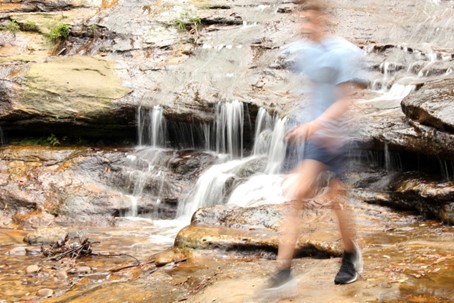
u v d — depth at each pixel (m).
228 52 12.16
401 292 4.42
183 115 10.41
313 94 4.32
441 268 4.97
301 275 5.00
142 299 5.12
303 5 4.34
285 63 11.15
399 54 10.88
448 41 11.70
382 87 10.12
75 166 9.91
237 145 10.17
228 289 4.91
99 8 14.29
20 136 11.37
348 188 7.82
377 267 5.05
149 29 13.16
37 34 13.53
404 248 5.68
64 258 6.93
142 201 9.27
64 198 9.23
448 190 6.79
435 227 6.61
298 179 4.31
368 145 8.19
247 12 13.60
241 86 10.77
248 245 6.39
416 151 7.60
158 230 8.46
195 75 11.41
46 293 5.68
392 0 13.73
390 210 7.34
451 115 7.25
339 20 12.71
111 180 9.70
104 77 11.38
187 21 13.28
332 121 4.20
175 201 9.28
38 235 7.65
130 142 11.20
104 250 7.31
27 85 11.02
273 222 7.01
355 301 4.28
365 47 11.20
